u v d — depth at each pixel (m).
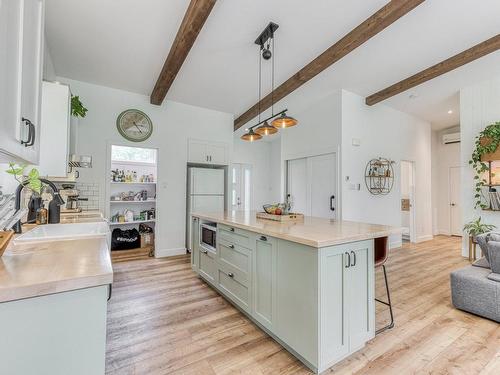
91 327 0.89
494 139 4.05
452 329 2.18
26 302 0.80
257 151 7.59
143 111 4.38
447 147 7.03
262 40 3.01
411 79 4.11
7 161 1.21
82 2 2.43
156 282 3.22
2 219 1.38
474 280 2.43
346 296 1.75
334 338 1.68
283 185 5.71
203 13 2.40
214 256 2.88
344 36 3.05
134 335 2.06
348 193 4.57
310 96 4.70
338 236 1.72
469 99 4.51
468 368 1.70
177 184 4.66
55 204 2.24
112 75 3.75
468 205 4.54
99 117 4.02
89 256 1.12
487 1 2.66
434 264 4.16
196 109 4.90
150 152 5.43
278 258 1.90
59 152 2.28
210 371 1.66
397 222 5.50
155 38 2.96
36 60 1.13
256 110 4.81
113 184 4.93
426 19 2.90
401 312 2.49
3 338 0.77
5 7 0.80
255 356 1.81
